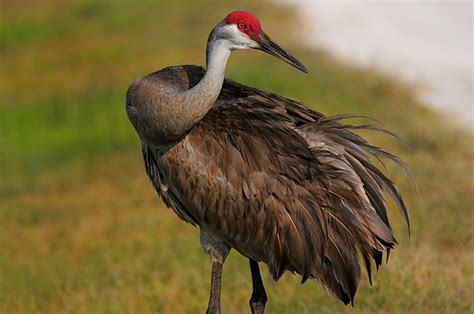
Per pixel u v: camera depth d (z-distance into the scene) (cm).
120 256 1492
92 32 3422
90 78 2956
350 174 910
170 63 2833
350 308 1098
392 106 2169
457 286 1134
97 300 1282
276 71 2402
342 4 3266
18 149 2480
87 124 2558
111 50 3148
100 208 1864
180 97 909
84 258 1554
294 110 952
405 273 1161
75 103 2703
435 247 1287
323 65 2498
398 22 3061
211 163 933
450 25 3044
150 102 922
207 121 940
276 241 920
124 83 2767
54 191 2077
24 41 3491
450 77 2481
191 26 3206
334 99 2178
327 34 2922
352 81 2334
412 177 929
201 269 1320
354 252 902
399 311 1080
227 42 927
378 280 1147
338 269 905
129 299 1256
